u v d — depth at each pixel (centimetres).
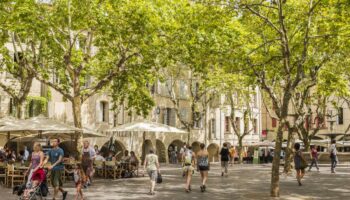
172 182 2256
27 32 2038
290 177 2603
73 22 2158
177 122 4906
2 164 2053
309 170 3191
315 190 1903
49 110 3628
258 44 2256
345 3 1636
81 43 2652
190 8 2189
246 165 4241
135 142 4381
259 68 2269
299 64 1672
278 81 2930
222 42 2078
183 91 4997
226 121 5609
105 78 2362
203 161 1842
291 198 1619
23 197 1423
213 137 5378
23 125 2052
